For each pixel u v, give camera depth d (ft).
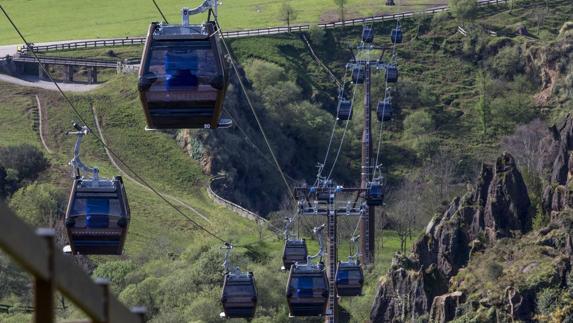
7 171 621.72
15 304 427.74
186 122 175.73
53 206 553.64
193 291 460.55
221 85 173.17
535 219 418.92
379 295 409.69
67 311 413.18
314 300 281.33
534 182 460.96
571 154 444.96
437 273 406.00
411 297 401.49
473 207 422.00
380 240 568.41
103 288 62.39
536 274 374.43
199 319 435.94
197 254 511.81
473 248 409.08
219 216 634.84
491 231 414.82
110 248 222.07
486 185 427.74
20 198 560.61
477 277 389.60
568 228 396.57
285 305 452.76
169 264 499.92
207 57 173.99
